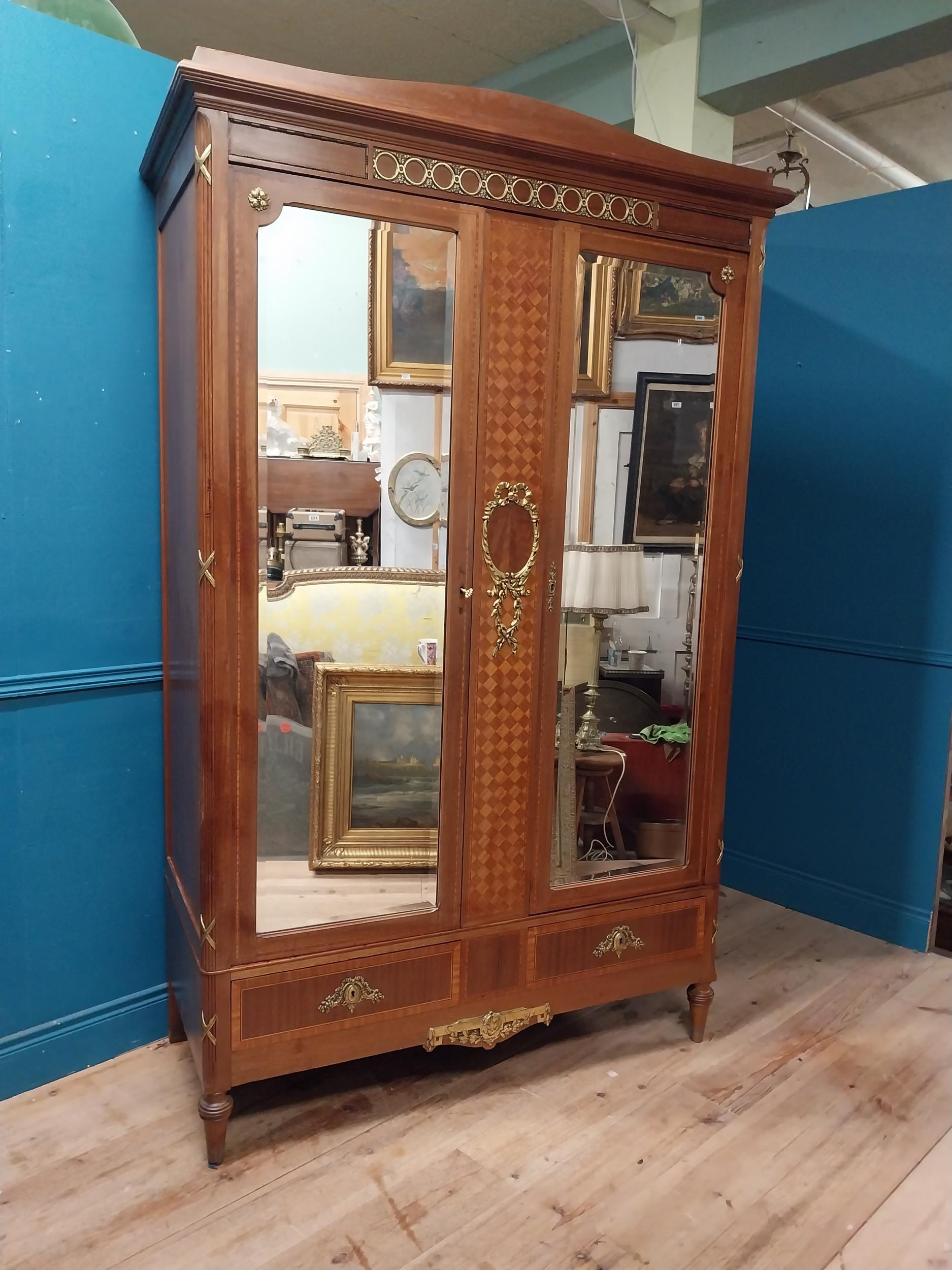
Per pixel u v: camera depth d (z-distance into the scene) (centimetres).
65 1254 155
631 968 217
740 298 206
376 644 181
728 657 219
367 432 174
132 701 209
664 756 215
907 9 267
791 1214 170
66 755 200
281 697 174
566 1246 160
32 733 194
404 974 191
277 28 371
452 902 194
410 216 170
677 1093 205
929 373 265
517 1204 170
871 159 482
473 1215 167
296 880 179
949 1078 213
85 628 199
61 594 194
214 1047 174
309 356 167
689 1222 167
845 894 294
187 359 170
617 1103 201
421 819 189
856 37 279
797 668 302
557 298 187
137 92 193
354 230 167
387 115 162
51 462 190
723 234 202
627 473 201
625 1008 243
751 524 312
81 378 192
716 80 319
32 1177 173
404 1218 166
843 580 289
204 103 150
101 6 194
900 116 452
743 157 517
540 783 200
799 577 300
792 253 292
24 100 177
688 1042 227
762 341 304
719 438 209
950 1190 177
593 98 373
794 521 300
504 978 202
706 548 212
